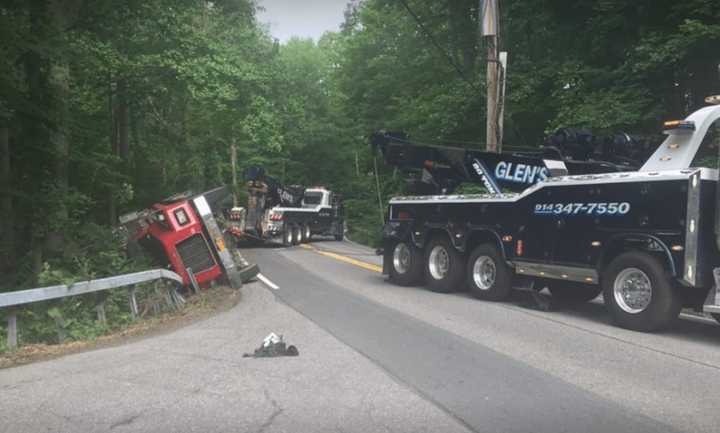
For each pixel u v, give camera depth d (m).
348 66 40.94
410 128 29.28
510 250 11.32
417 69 33.22
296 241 30.89
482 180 13.62
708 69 18.03
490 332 8.88
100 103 19.11
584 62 21.55
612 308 9.41
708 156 9.20
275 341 7.70
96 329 9.02
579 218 10.02
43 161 13.04
